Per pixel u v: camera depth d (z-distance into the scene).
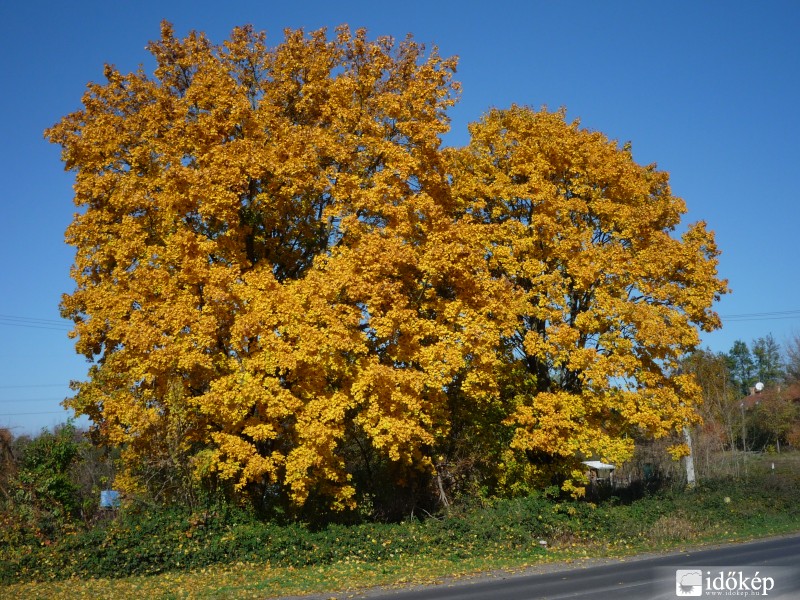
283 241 21.75
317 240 21.86
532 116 24.64
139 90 21.19
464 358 20.61
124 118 20.84
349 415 20.25
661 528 22.92
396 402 18.44
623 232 23.42
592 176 23.73
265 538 17.89
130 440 18.83
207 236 20.34
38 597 13.65
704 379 39.41
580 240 22.36
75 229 19.67
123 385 19.06
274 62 22.31
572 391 24.16
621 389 22.06
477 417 22.97
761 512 28.22
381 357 19.92
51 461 19.30
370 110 21.97
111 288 19.19
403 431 17.88
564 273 22.95
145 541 16.91
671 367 22.86
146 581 15.55
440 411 20.36
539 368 24.59
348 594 13.63
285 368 17.77
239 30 22.64
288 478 17.72
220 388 17.27
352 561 17.88
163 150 19.59
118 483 19.17
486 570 16.70
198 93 19.97
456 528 20.11
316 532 19.30
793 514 28.84
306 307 18.14
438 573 16.22
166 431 18.31
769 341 94.69
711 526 24.70
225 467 17.48
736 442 49.22
